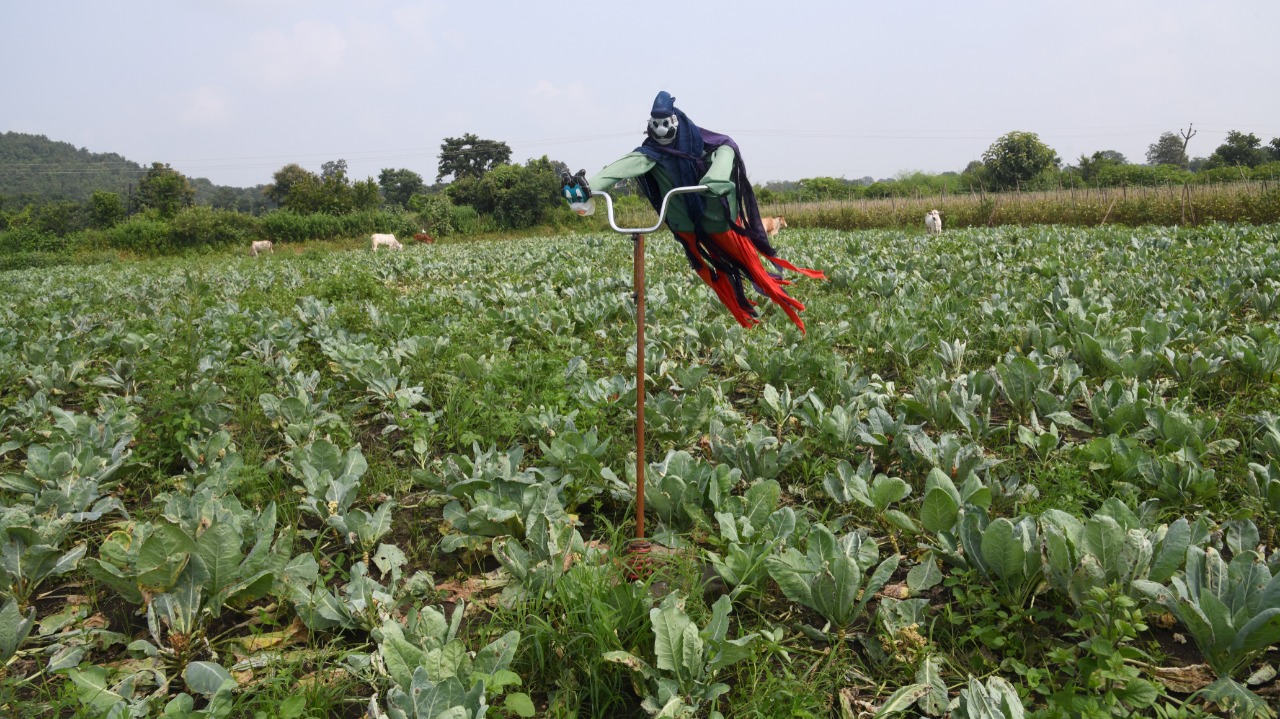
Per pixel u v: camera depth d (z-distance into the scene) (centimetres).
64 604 370
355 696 296
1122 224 2753
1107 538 308
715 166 312
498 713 277
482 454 466
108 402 609
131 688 287
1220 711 273
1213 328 739
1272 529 385
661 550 359
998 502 411
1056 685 280
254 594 331
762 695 277
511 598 335
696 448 532
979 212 3241
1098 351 638
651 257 1795
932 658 295
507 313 955
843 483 425
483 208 5459
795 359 669
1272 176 3019
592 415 545
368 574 392
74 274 2534
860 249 1859
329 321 1019
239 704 285
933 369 654
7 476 444
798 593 319
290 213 4828
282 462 500
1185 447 439
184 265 2902
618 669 293
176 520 369
